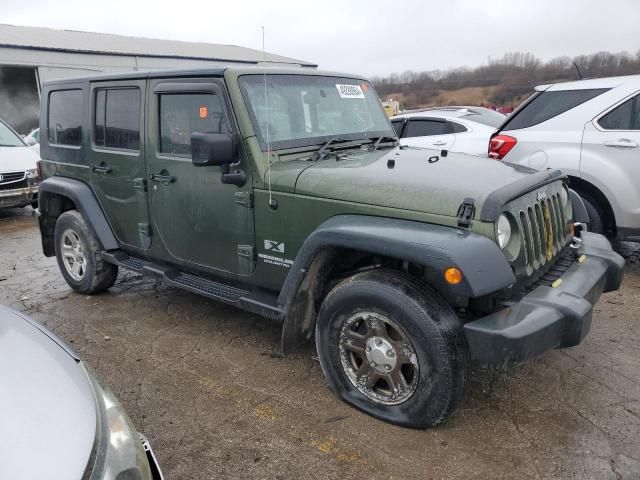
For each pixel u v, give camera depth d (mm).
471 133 7590
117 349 3996
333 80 4070
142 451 2010
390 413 2938
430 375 2705
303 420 3035
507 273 2598
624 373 3410
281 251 3361
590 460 2629
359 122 4113
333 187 3102
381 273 2893
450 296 2748
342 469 2639
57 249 5273
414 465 2643
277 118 3551
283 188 3268
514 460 2650
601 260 3340
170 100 3842
